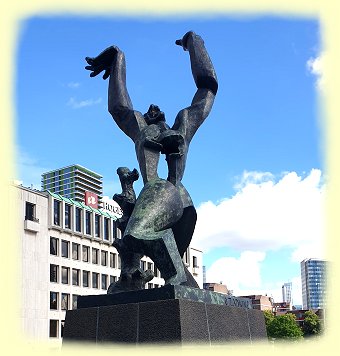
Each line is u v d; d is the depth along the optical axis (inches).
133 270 326.0
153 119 359.6
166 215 310.2
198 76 369.7
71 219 2324.1
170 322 267.1
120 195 346.3
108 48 384.2
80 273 2329.0
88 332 295.7
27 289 1964.8
